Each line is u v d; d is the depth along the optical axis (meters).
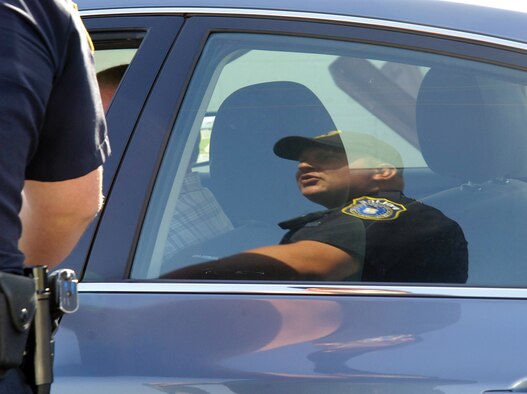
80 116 6.21
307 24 8.47
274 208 8.23
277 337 7.49
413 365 7.25
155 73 8.47
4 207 5.64
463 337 7.35
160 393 7.36
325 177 8.30
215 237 8.12
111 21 8.77
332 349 7.39
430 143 8.23
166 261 8.00
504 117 8.12
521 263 7.78
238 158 8.37
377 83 8.35
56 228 6.56
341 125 8.36
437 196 8.13
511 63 8.14
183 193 8.21
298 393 7.26
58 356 7.54
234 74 8.50
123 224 8.05
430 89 8.27
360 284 7.82
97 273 7.94
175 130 8.30
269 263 7.98
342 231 8.08
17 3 5.89
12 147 5.66
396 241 8.00
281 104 8.45
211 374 7.36
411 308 7.57
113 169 8.21
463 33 8.27
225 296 7.77
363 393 7.21
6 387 5.77
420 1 8.57
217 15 8.62
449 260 7.87
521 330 7.36
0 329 5.61
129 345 7.54
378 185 8.25
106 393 7.39
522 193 8.00
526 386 7.10
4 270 5.70
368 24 8.39
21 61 5.78
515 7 8.56
